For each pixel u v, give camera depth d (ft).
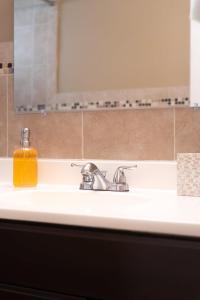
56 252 2.27
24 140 3.84
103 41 3.87
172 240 2.03
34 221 2.35
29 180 3.79
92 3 3.91
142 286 2.07
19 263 2.37
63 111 4.07
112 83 3.84
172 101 3.60
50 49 4.10
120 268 2.12
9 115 4.35
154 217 2.09
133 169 3.63
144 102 3.72
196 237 1.97
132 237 2.12
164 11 3.62
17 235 2.38
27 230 2.35
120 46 3.80
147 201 3.04
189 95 3.53
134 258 2.09
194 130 3.57
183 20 3.55
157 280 2.04
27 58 4.21
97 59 3.90
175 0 3.58
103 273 2.16
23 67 4.23
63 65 4.05
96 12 3.89
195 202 2.84
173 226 1.99
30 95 4.21
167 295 2.02
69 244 2.24
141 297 2.07
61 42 4.05
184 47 3.55
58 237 2.27
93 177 3.54
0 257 2.42
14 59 4.27
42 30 4.13
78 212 2.25
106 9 3.84
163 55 3.63
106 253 2.16
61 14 4.05
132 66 3.75
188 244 1.99
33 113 4.22
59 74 4.07
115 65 3.82
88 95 3.95
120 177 3.51
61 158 4.10
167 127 3.66
